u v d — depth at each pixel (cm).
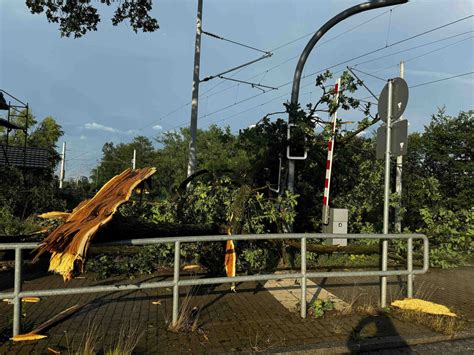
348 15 812
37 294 407
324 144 888
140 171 505
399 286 678
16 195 1398
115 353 371
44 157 2256
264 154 895
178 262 452
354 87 864
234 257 607
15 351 381
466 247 832
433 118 1371
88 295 584
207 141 4225
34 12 951
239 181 807
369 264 846
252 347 407
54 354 377
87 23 981
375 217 1050
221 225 664
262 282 675
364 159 1036
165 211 735
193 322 468
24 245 401
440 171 1351
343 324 481
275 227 796
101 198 466
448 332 464
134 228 494
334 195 1039
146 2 998
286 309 533
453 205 1224
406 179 1152
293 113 849
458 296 641
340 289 646
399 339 440
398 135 575
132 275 707
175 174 4200
